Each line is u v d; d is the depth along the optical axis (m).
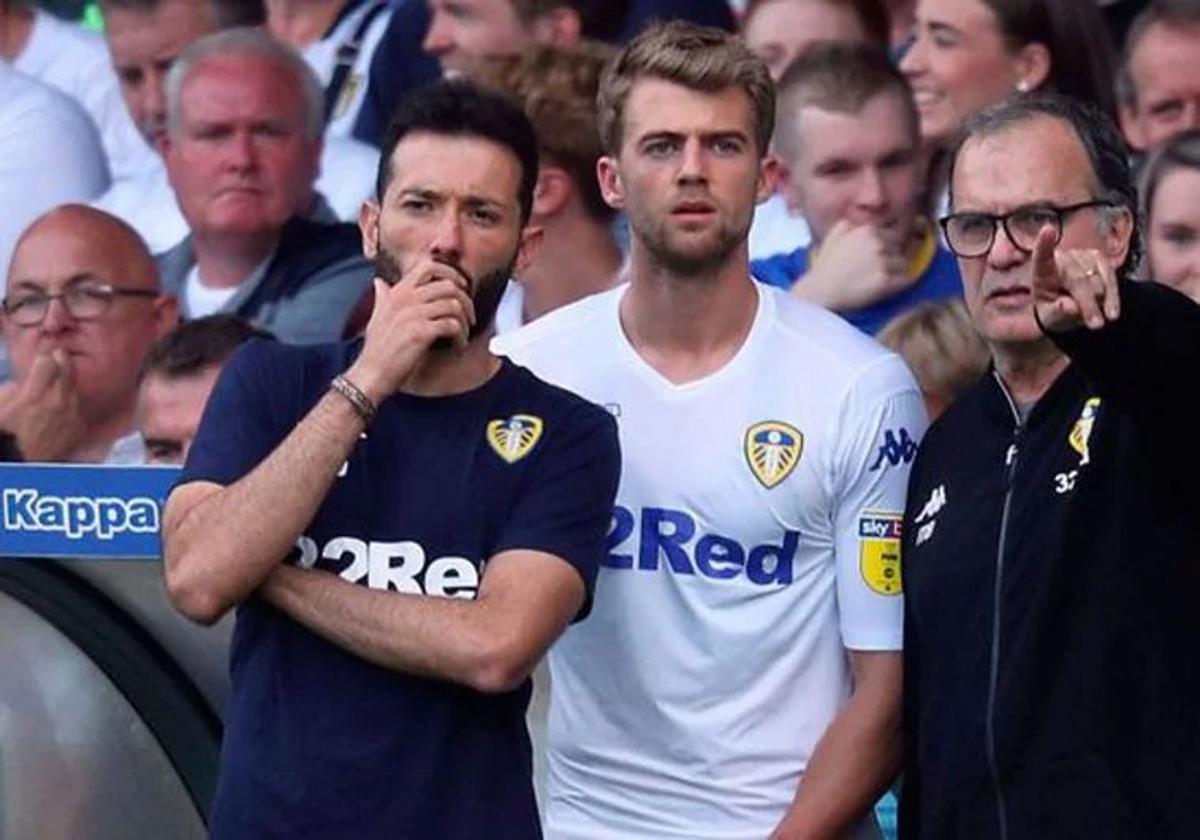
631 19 16.31
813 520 12.96
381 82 16.47
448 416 11.95
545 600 11.59
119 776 17.72
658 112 12.58
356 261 16.55
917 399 13.17
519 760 11.82
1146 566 11.66
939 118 16.09
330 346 12.34
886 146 16.11
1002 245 12.02
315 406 11.70
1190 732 11.62
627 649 13.05
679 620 13.02
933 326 16.05
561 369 13.27
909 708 12.66
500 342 13.51
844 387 12.95
